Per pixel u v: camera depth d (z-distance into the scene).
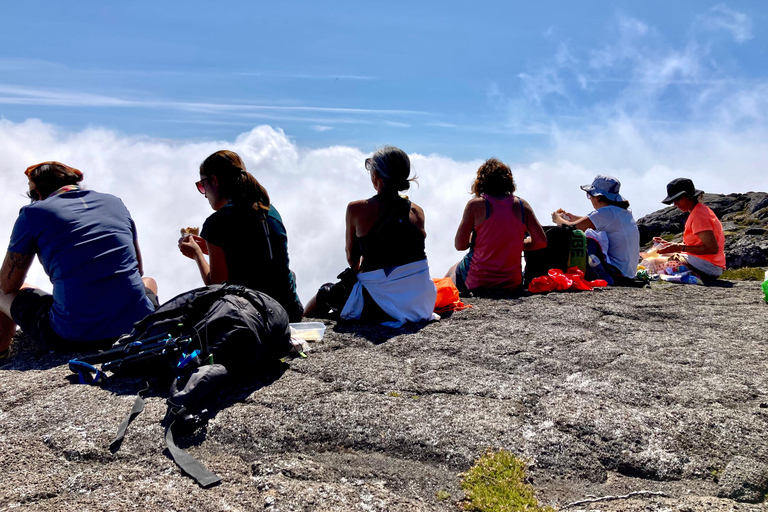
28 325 4.54
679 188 8.07
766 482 2.90
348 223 5.29
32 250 4.45
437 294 5.80
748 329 5.27
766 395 3.77
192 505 2.67
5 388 3.87
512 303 6.17
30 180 4.66
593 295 6.61
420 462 3.13
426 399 3.72
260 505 2.69
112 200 4.79
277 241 4.99
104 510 2.62
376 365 4.23
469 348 4.64
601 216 7.42
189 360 3.58
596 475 3.03
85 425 3.33
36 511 2.61
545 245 6.87
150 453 3.09
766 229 11.58
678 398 3.72
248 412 3.49
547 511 2.71
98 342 4.46
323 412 3.50
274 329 4.04
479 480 2.95
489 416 3.49
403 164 5.14
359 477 2.98
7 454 3.07
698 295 6.76
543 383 3.97
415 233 5.29
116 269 4.50
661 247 8.54
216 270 4.79
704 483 2.96
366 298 5.32
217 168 4.78
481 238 6.71
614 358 4.43
